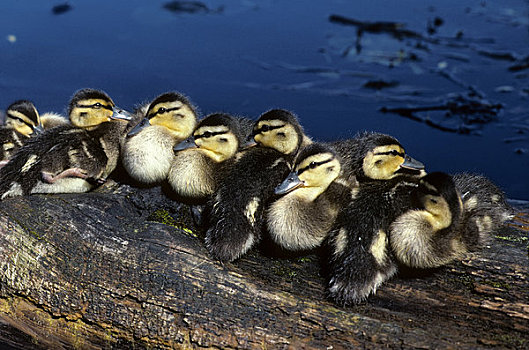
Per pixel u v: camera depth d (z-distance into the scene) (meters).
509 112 12.67
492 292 6.45
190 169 7.27
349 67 14.21
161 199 7.48
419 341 6.10
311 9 16.69
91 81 13.36
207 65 14.12
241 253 6.77
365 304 6.46
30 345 7.04
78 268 6.84
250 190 6.97
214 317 6.47
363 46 14.95
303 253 6.96
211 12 16.52
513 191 10.60
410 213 6.62
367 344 6.14
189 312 6.52
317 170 7.01
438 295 6.50
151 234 6.96
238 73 13.88
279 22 16.06
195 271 6.68
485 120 12.47
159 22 15.95
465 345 6.04
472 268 6.66
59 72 13.56
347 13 16.44
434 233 6.52
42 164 7.35
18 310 6.97
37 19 15.83
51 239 6.97
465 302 6.42
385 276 6.51
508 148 11.73
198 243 6.91
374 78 13.72
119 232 6.98
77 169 7.46
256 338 6.35
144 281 6.70
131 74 13.69
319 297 6.48
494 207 7.23
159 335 6.57
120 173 7.98
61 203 7.22
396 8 16.77
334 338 6.21
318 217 6.83
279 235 6.82
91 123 8.19
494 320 6.26
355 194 6.98
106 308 6.72
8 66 13.68
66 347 6.90
